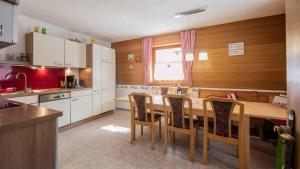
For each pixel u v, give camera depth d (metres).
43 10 2.92
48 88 3.71
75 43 3.85
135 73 4.96
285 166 0.71
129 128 3.51
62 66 3.53
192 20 3.39
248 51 3.34
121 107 5.34
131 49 5.01
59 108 3.29
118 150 2.53
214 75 3.70
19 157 1.05
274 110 2.24
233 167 2.10
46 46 3.22
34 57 3.02
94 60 4.14
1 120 1.03
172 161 2.23
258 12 3.00
